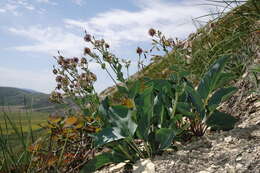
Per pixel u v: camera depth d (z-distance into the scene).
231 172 1.69
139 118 2.26
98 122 2.70
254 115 2.31
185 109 2.26
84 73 3.18
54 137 3.00
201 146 2.07
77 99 3.18
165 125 2.29
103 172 2.26
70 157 2.82
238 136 2.04
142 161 2.11
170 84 2.45
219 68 2.27
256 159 1.74
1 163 2.46
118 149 2.31
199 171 1.79
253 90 2.51
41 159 2.68
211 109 2.25
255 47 3.06
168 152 2.13
